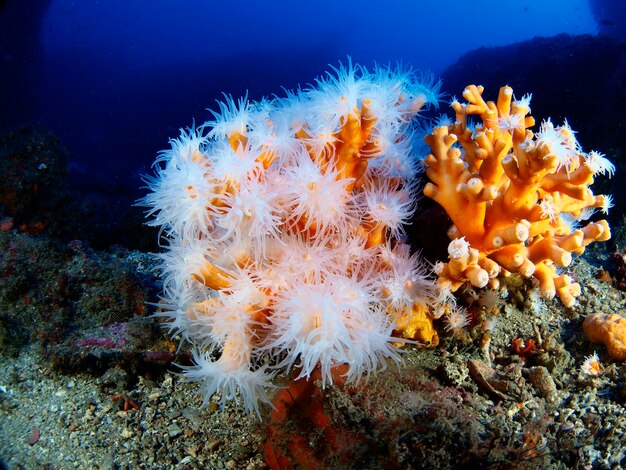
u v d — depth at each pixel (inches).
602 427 10.9
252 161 10.7
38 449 13.5
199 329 12.5
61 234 30.1
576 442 10.4
